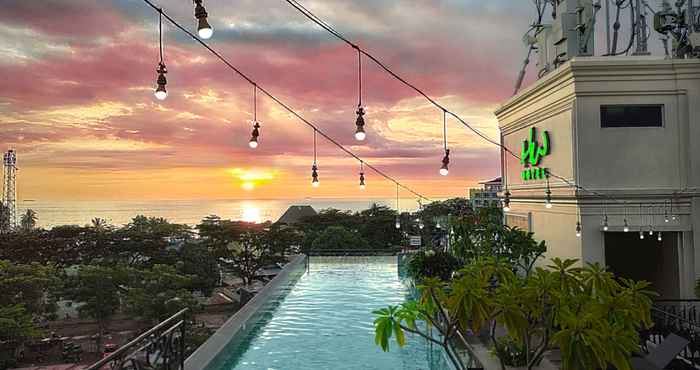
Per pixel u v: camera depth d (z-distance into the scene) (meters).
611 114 11.90
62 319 41.50
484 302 5.26
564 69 11.95
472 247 12.84
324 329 11.87
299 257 23.08
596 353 4.45
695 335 8.58
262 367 8.95
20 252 45.69
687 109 11.51
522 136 15.68
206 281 45.16
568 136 12.18
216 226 54.94
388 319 5.63
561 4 14.67
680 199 11.47
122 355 4.97
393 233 50.25
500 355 6.45
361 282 19.22
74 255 48.22
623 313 5.17
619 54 13.69
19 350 29.64
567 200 12.37
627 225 11.48
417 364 9.03
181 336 6.40
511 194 16.67
